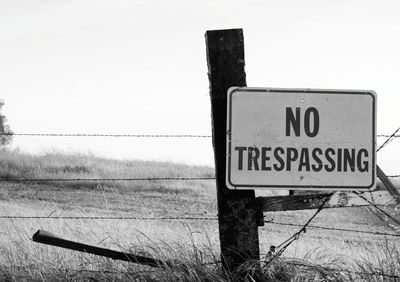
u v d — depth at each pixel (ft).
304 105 17.19
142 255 18.33
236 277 17.12
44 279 18.29
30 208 53.57
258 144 17.16
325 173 17.13
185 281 16.89
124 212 56.13
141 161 76.48
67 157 76.23
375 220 49.67
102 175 71.67
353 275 17.43
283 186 17.11
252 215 17.28
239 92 17.19
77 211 55.06
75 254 20.52
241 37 17.49
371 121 17.24
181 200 63.21
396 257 18.26
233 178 17.12
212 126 17.61
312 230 46.34
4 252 22.47
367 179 17.16
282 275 17.35
